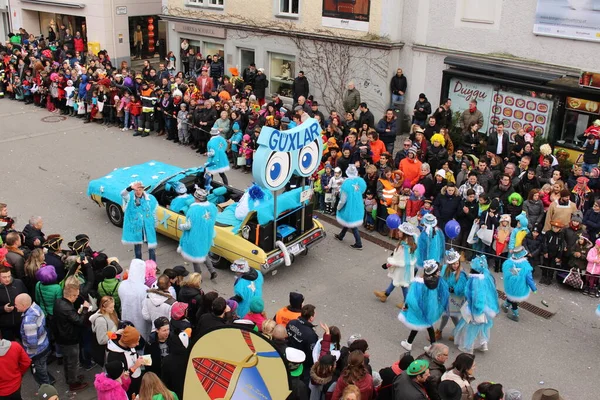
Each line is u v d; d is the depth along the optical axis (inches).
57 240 366.3
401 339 385.1
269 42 829.8
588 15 571.2
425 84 710.5
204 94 738.2
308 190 453.4
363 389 258.1
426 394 261.3
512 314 408.8
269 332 295.9
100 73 804.0
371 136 566.3
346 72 756.6
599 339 391.5
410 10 699.4
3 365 281.1
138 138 745.6
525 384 346.3
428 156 555.5
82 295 340.2
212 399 205.5
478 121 627.8
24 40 1072.8
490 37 645.3
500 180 480.1
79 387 327.6
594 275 430.3
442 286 355.9
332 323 398.9
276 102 677.3
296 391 251.1
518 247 394.6
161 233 498.3
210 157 554.9
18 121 804.0
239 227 441.1
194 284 339.0
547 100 605.3
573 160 596.1
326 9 754.2
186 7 916.6
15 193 581.0
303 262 477.7
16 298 302.2
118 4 1058.1
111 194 506.9
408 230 395.9
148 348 304.8
